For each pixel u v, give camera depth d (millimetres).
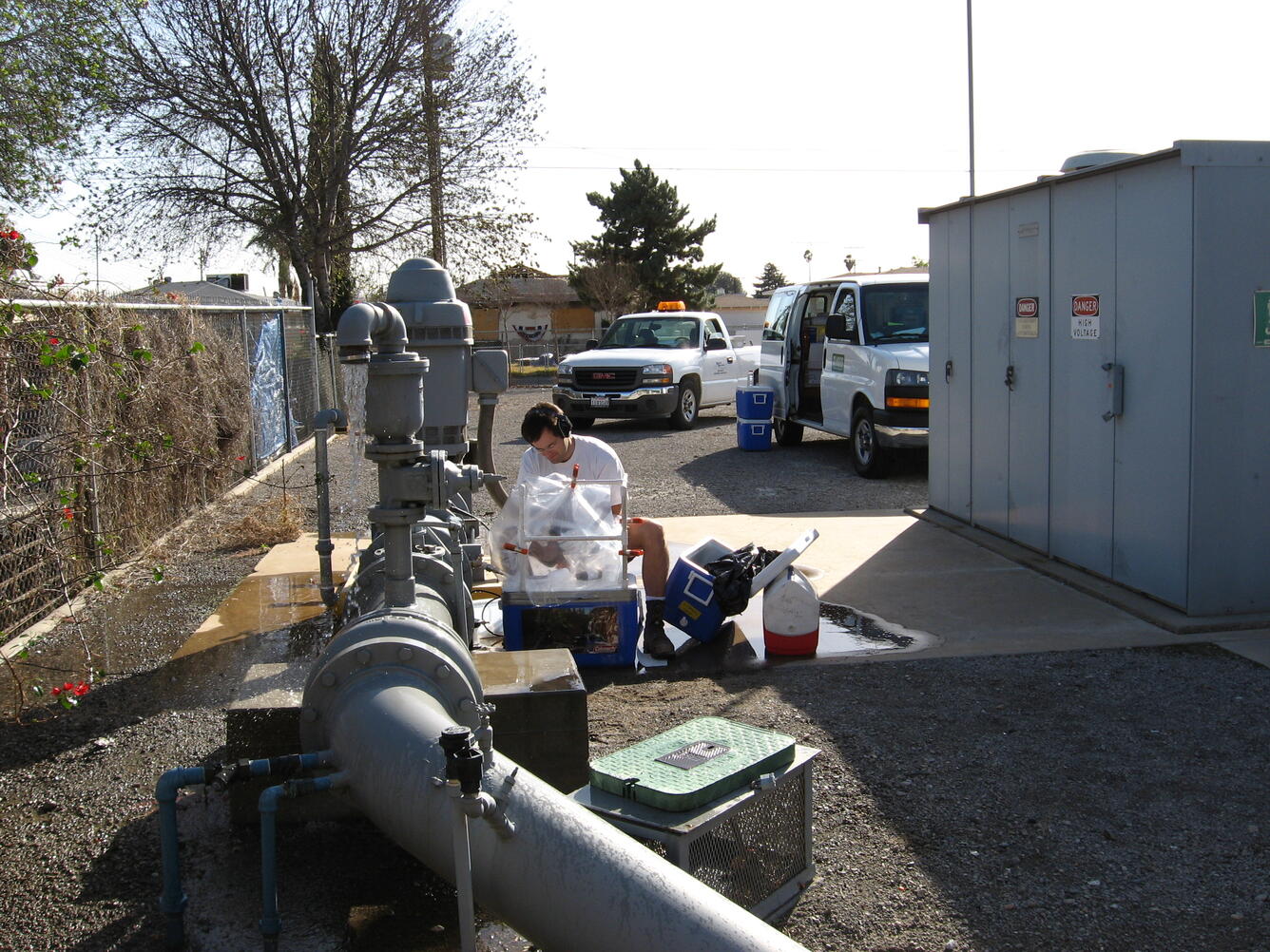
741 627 6145
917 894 3342
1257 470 5949
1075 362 6965
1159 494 6184
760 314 60094
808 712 4820
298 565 7625
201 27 23625
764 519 9258
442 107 25391
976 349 8320
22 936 3205
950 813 3844
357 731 3098
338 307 27578
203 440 9375
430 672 3361
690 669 5457
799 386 14289
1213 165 5734
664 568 5738
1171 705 4816
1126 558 6531
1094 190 6660
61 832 3852
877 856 3568
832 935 3146
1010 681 5156
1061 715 4719
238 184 25391
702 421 18984
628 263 49938
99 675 4891
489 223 26531
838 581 7098
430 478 3615
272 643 5832
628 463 13469
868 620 6242
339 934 3154
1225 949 3039
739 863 3107
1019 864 3508
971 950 3062
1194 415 5855
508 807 2621
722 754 3242
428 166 26062
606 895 2432
